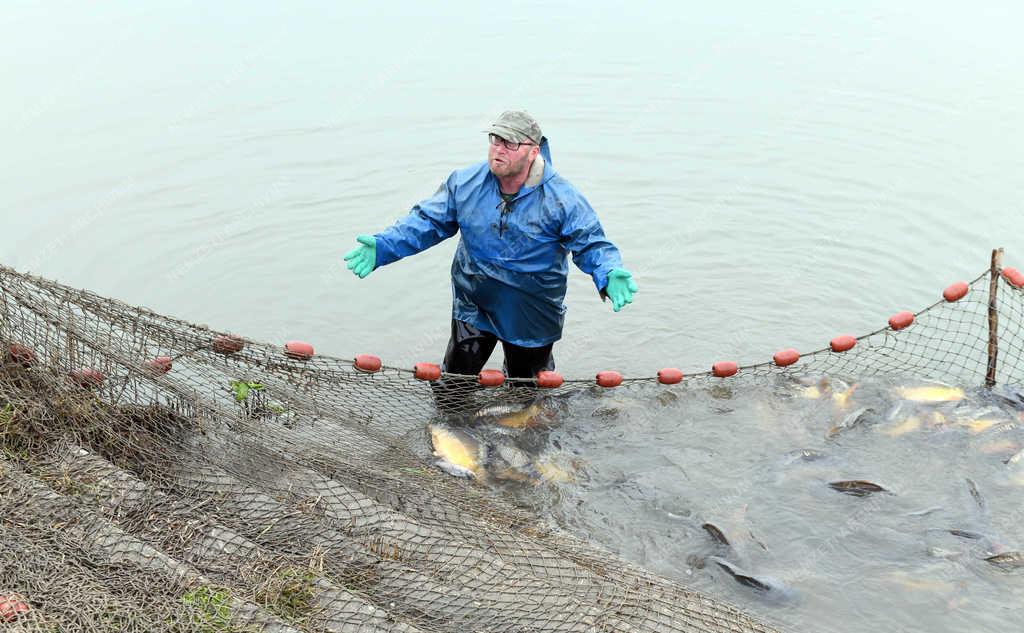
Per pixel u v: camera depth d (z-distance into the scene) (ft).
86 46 55.72
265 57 54.60
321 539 16.51
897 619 17.90
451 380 24.26
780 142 44.70
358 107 48.16
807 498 21.52
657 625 15.30
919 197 39.37
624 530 20.68
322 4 64.18
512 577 16.26
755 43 57.11
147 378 18.40
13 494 15.72
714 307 32.71
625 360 29.53
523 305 24.53
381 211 39.14
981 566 19.12
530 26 60.13
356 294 33.42
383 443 21.63
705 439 24.14
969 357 27.73
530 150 22.53
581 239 23.07
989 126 45.83
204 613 13.70
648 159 43.21
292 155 43.37
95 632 13.02
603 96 49.67
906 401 24.79
